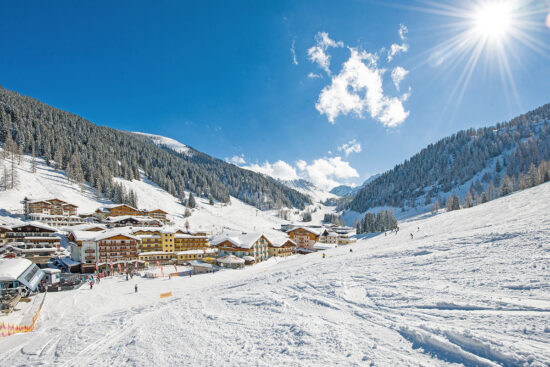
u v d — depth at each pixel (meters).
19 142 129.38
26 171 111.81
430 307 11.91
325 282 19.66
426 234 42.84
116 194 127.38
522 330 8.31
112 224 97.50
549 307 9.55
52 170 126.06
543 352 6.91
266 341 11.05
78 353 13.79
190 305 19.89
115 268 64.00
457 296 12.41
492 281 13.53
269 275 30.80
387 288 15.78
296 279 23.67
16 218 80.38
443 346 8.34
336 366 8.14
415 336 9.34
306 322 12.32
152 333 14.62
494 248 20.38
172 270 62.94
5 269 35.47
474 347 7.89
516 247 19.16
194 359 10.43
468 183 193.50
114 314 22.59
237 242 68.44
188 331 13.89
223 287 29.58
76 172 125.81
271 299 17.61
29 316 28.53
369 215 116.25
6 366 13.48
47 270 46.38
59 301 34.88
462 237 27.50
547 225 23.31
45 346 15.64
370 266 23.47
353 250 44.38
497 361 7.12
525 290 11.66
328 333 10.71
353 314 12.71
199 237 87.56
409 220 148.62
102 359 12.35
